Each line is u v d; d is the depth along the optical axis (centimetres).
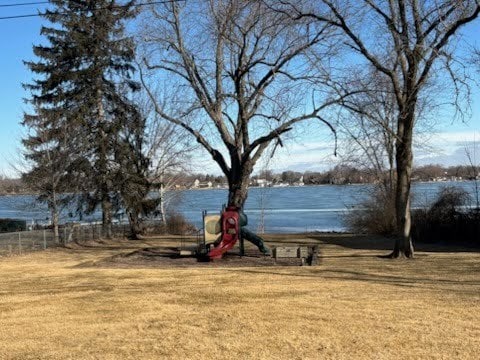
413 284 1108
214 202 7081
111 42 2922
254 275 1270
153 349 639
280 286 1083
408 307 851
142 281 1198
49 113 2894
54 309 886
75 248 2314
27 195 4234
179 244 2477
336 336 682
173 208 3962
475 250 1972
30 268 1536
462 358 590
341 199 6944
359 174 3438
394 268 1401
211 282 1158
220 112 1903
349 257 1720
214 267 1491
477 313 802
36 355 623
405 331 701
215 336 692
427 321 755
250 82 1959
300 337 679
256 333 702
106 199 2953
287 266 1486
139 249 2100
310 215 5047
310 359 592
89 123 2944
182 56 1880
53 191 2775
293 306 870
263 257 1695
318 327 728
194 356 609
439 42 1502
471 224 2370
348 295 967
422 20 1504
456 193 2694
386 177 3064
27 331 740
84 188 2941
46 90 2983
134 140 3091
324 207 6241
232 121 1972
